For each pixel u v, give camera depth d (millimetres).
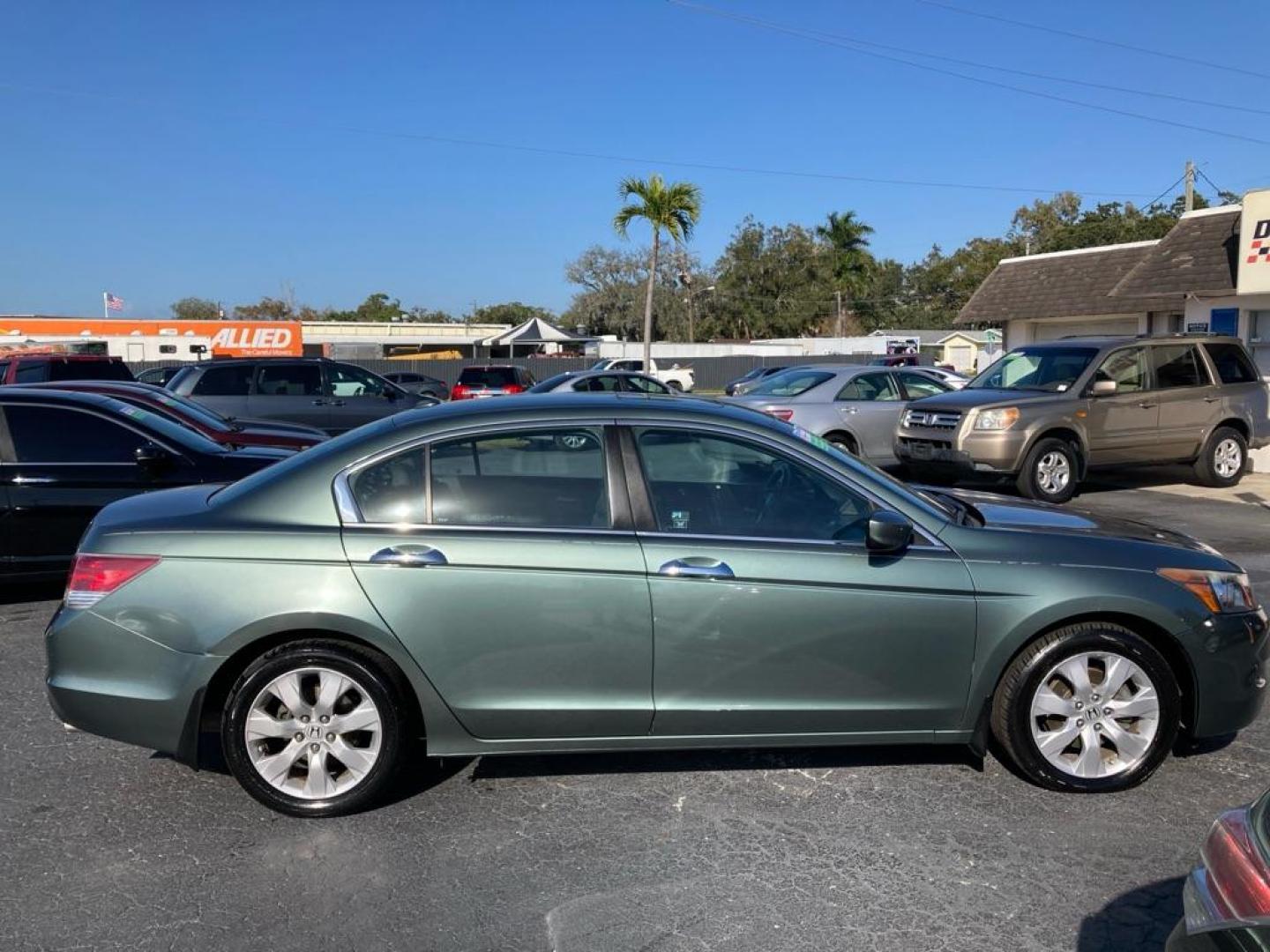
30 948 3207
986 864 3721
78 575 4051
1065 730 4227
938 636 4113
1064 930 3311
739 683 4086
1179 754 4715
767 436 4273
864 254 69312
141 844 3891
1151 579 4219
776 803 4207
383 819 4078
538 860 3756
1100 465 12211
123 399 8172
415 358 55656
